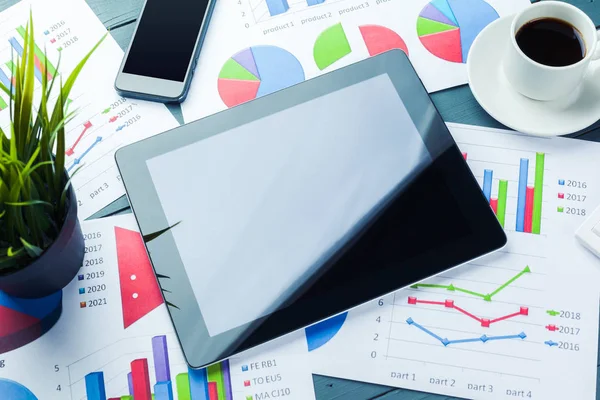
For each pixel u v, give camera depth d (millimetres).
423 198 537
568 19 535
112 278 535
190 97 589
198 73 596
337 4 614
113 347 519
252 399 506
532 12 536
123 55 601
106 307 528
